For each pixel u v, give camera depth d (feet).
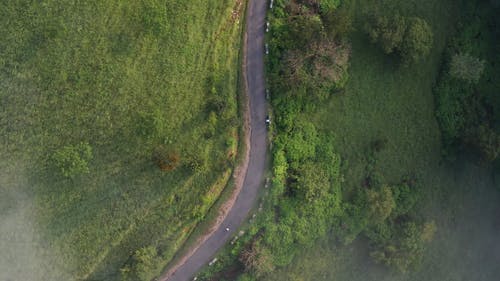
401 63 236.43
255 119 219.20
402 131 246.68
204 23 208.44
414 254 246.47
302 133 225.76
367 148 241.14
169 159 201.46
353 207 237.04
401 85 244.22
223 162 213.87
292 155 222.89
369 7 235.20
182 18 204.54
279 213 224.12
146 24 199.82
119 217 205.77
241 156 217.97
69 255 203.21
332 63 221.87
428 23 245.04
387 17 235.81
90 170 200.75
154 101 203.92
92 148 199.93
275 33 216.54
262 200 219.82
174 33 204.03
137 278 205.16
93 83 198.29
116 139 201.67
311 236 229.66
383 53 237.25
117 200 204.95
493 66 260.21
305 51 217.77
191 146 209.67
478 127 244.83
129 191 205.57
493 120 260.62
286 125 221.87
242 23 215.92
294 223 225.76
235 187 217.97
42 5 192.13
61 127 197.16
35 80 194.08
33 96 194.70
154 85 203.72
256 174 220.02
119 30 198.59
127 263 206.18
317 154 230.07
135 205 206.69
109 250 205.67
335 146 234.79
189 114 208.23
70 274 203.41
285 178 223.71
